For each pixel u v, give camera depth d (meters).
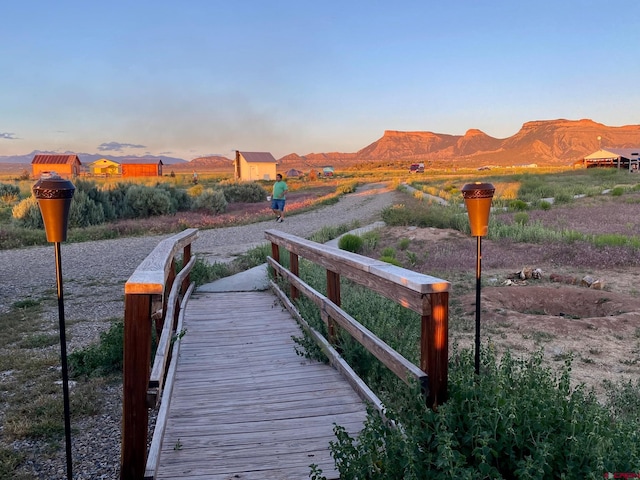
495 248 13.55
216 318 7.04
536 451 2.24
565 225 17.91
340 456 2.65
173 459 3.25
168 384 4.18
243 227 22.62
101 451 3.74
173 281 6.30
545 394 2.82
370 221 22.83
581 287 9.25
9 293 10.18
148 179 60.50
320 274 8.16
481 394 2.71
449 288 2.79
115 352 5.45
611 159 82.06
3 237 17.83
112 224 22.33
